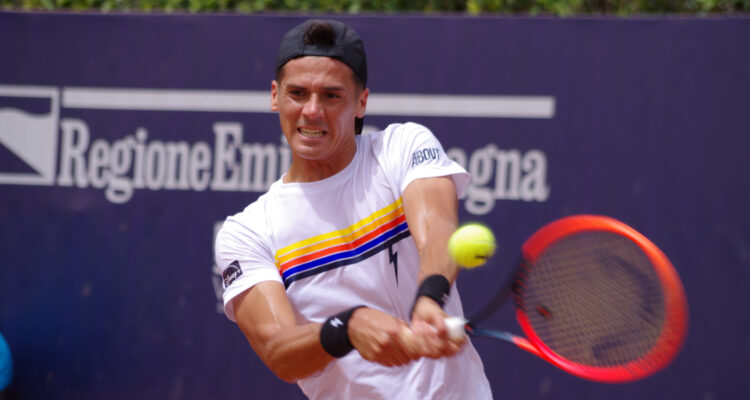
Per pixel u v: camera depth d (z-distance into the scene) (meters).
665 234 15.21
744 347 14.94
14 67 16.69
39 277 16.56
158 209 16.42
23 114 16.70
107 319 16.41
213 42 16.34
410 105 15.81
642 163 15.31
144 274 16.38
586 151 15.47
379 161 8.22
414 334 6.29
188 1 19.31
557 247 8.53
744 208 15.02
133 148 16.47
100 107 16.56
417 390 8.04
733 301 14.98
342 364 8.22
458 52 15.76
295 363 6.96
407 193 7.85
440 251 7.03
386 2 19.06
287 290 8.35
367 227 8.10
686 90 15.22
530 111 15.61
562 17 15.54
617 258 8.49
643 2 19.23
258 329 7.86
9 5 20.02
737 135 15.07
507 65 15.66
